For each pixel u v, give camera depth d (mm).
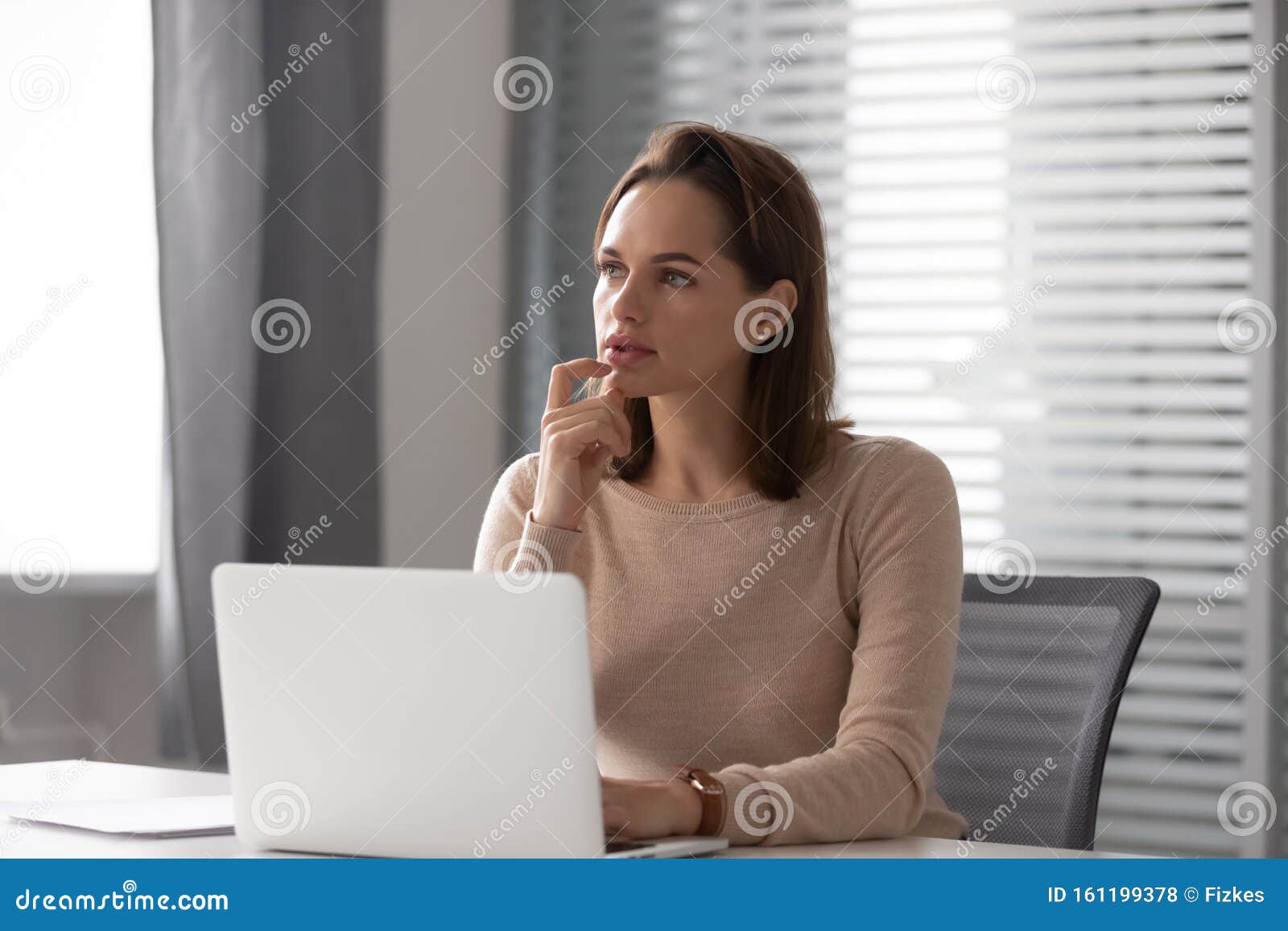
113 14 3100
